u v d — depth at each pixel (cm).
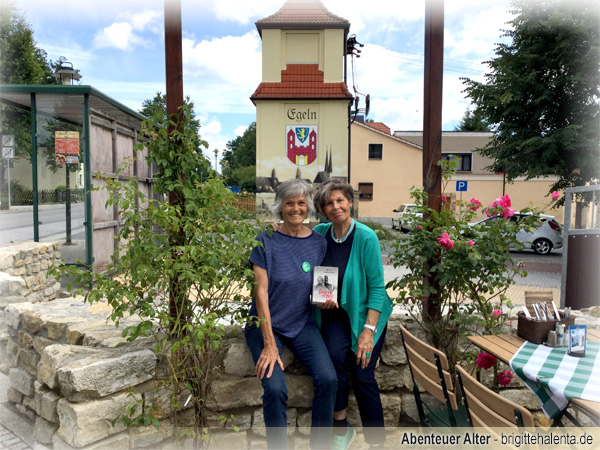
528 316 269
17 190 1816
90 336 297
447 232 308
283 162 1575
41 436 276
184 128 269
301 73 1567
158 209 244
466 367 325
